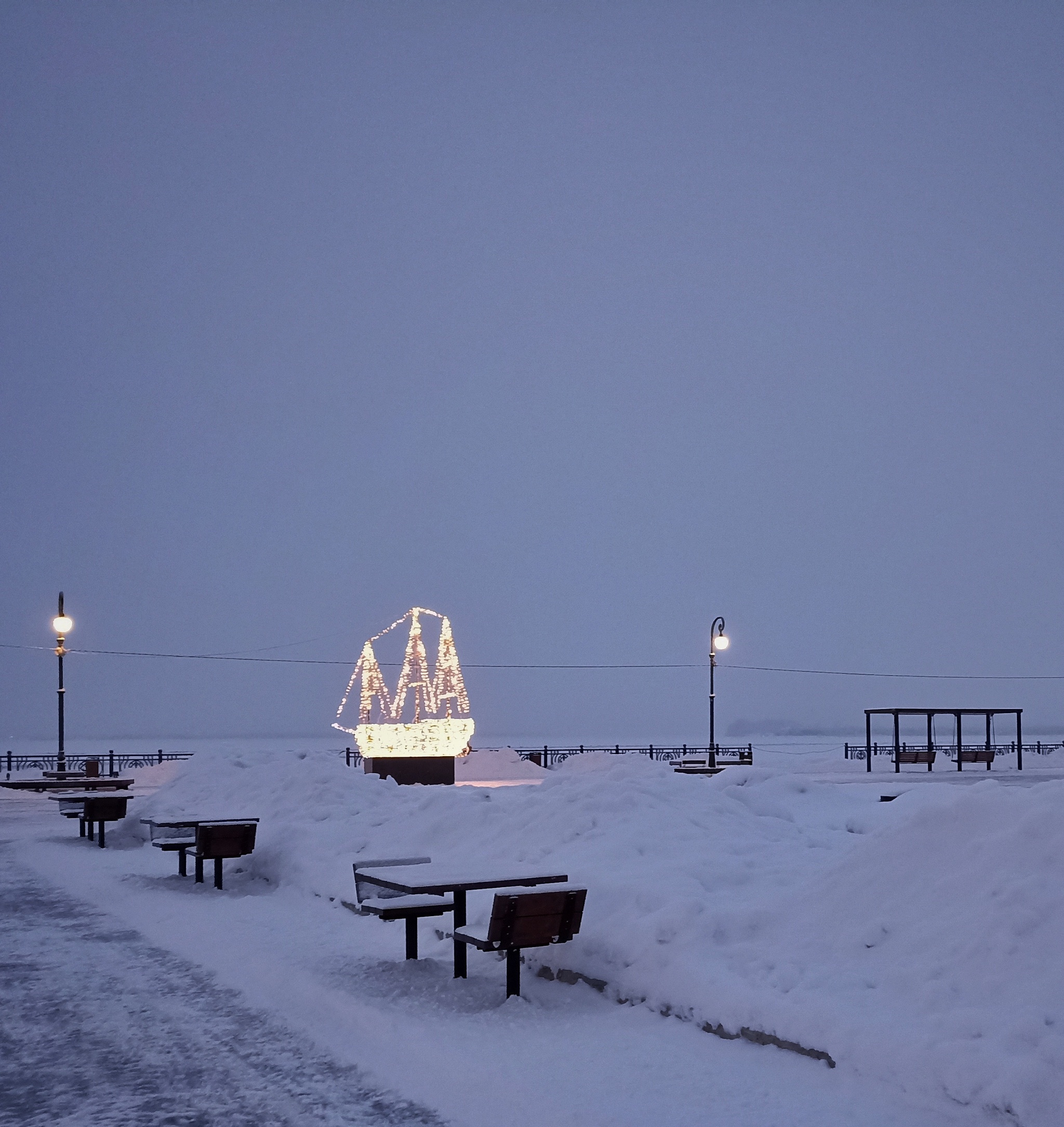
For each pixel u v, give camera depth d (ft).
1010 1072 18.84
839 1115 19.56
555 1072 22.11
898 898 26.99
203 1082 22.09
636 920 29.22
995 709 163.02
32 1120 20.01
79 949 35.09
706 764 127.65
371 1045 24.44
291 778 69.05
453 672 113.91
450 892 36.14
